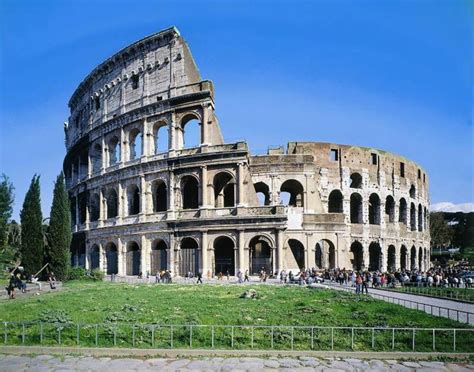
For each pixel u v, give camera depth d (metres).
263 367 18.31
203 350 20.22
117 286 54.22
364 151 90.69
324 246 79.75
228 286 52.06
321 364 18.83
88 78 93.00
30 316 28.95
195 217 69.69
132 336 22.20
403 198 98.12
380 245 89.69
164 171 73.69
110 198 86.50
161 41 78.44
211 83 72.94
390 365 18.81
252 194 69.38
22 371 17.83
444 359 19.70
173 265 70.38
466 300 40.50
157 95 77.50
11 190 113.19
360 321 27.36
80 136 99.69
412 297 44.66
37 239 64.44
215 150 70.00
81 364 18.75
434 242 155.75
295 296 40.75
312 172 76.69
